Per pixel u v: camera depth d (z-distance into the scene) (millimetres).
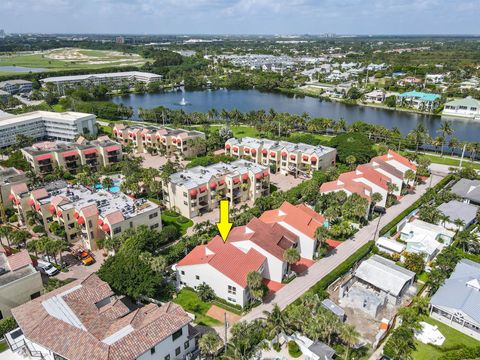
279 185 164125
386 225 124000
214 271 89250
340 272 98875
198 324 83062
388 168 151375
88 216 111062
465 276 93188
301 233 107000
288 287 95812
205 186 136500
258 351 74688
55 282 91312
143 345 65562
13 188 128250
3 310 83688
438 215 123562
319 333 73188
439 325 83875
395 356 71938
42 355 69562
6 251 99000
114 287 87125
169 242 117625
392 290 91000
